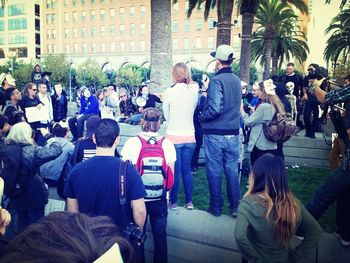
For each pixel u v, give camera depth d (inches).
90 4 3075.8
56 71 2214.6
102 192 95.9
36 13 2942.9
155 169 124.3
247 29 562.9
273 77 357.7
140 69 2527.1
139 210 98.7
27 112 277.7
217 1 493.4
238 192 153.8
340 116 117.6
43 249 22.4
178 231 154.4
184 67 161.3
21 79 1788.9
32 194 143.3
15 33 2915.8
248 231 89.2
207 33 2728.8
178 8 2819.9
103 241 25.3
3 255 23.1
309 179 253.4
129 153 125.5
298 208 87.4
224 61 149.6
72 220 26.2
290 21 1169.4
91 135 159.9
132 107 416.8
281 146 170.4
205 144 152.9
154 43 327.0
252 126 170.1
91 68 2427.4
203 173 263.7
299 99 358.6
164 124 299.6
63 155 192.9
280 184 87.1
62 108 437.7
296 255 88.6
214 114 143.9
